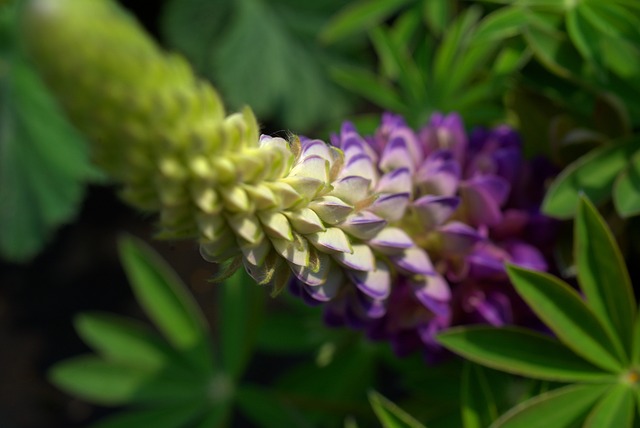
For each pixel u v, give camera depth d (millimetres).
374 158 319
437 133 334
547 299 317
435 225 315
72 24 239
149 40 251
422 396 392
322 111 542
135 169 258
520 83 361
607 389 320
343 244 283
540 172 346
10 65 509
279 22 547
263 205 271
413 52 428
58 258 597
